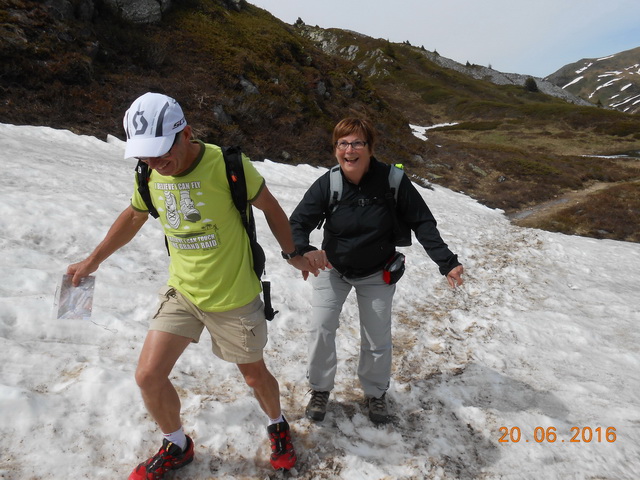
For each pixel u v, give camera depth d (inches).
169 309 96.0
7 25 538.0
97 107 559.2
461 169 1013.8
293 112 815.7
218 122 656.4
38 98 522.3
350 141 115.0
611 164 1261.1
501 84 3216.0
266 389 105.3
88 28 639.1
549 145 1614.2
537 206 815.7
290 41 1047.0
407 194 122.9
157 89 644.7
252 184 91.7
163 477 102.0
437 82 2746.1
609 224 674.2
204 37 831.1
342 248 123.9
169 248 98.8
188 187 88.7
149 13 775.1
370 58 2847.0
